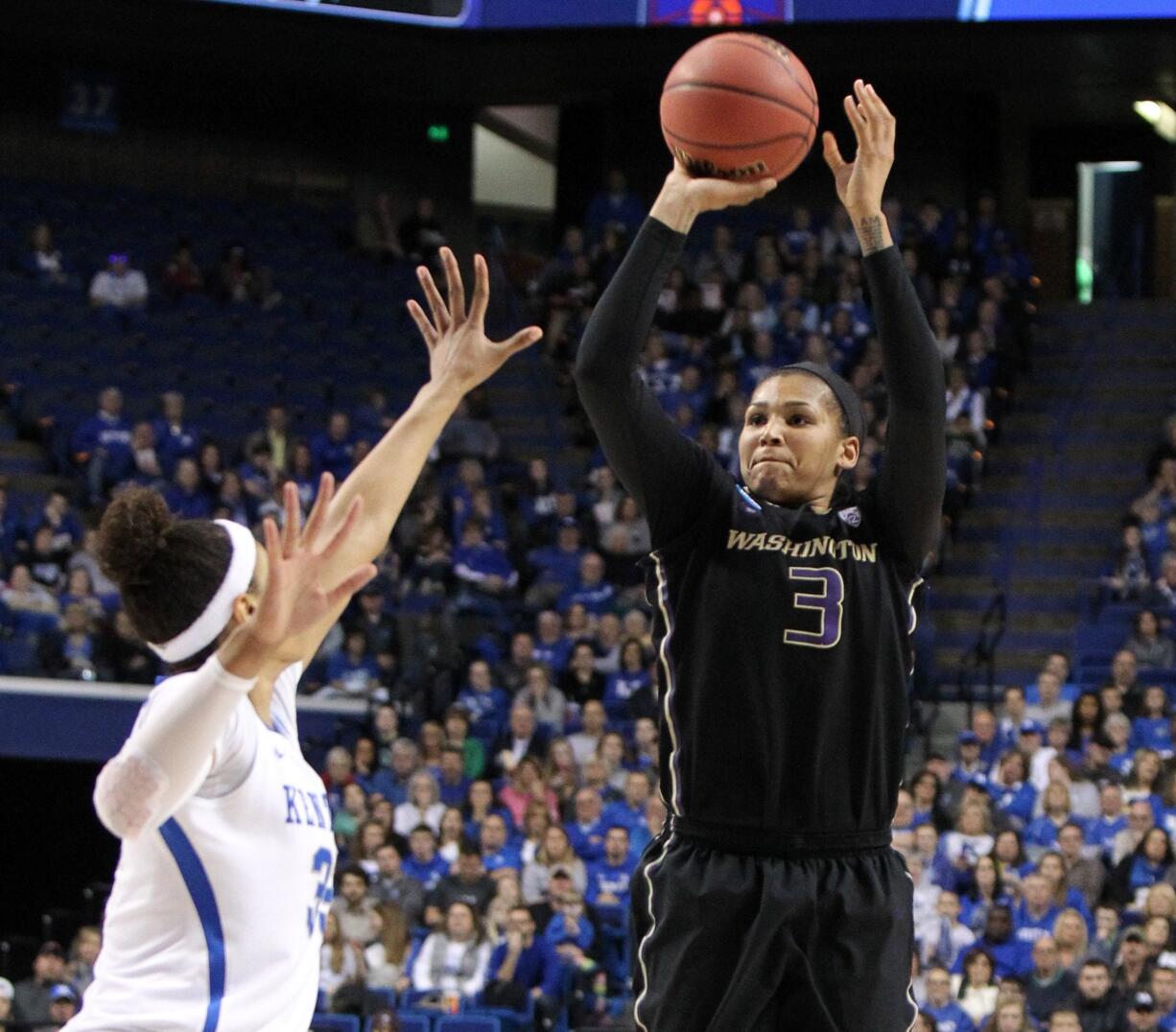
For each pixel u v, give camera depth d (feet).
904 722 16.35
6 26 94.89
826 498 17.02
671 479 16.30
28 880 76.38
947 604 76.33
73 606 67.05
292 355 88.43
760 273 87.04
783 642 15.90
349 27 91.97
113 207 96.02
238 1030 13.24
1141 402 85.35
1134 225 105.40
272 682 14.29
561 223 105.50
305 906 13.82
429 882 54.75
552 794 57.16
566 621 68.44
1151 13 84.89
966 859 53.47
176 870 13.29
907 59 93.04
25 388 81.00
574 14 89.30
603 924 52.60
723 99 15.97
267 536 12.52
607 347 15.87
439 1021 48.32
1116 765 57.67
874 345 81.76
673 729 16.17
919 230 90.12
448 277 16.69
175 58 99.86
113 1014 13.15
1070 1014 45.57
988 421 81.87
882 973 15.70
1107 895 52.24
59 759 66.08
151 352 86.07
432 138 107.45
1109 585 71.26
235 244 93.81
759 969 15.51
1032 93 99.50
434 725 61.16
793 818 15.75
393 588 72.28
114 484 74.23
